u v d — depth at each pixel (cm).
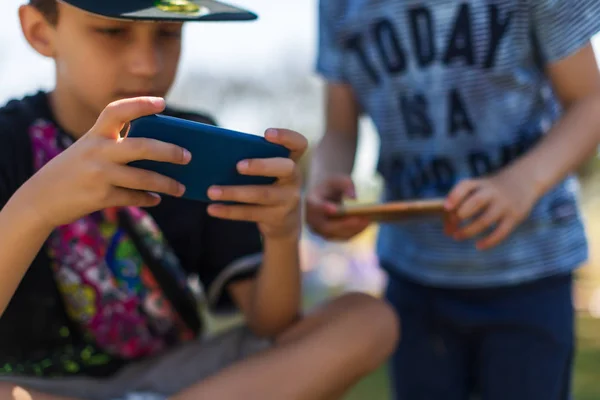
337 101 177
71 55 127
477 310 161
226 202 114
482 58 154
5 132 129
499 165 158
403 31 159
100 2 119
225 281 144
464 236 142
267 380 115
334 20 171
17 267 107
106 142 99
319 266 465
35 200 103
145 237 135
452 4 154
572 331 161
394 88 163
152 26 124
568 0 145
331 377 120
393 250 173
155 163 102
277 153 107
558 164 145
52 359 129
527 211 142
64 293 130
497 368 162
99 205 102
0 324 127
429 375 170
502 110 156
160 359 136
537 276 158
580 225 164
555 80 153
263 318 137
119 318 134
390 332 130
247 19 132
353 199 161
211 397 112
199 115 148
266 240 128
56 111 136
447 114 159
